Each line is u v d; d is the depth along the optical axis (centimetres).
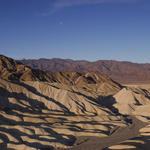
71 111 13000
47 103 13062
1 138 7612
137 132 10156
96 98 16762
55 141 8194
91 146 8138
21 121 9762
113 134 9756
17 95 12888
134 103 16538
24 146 7281
